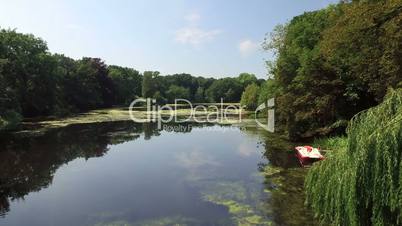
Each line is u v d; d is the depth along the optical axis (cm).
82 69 7862
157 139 3347
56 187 1680
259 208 1312
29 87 5447
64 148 2788
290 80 2919
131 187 1662
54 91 6122
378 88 1950
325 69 2455
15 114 4075
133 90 11656
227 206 1348
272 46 3966
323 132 2722
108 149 2769
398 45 1647
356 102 2453
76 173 1962
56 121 5128
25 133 3694
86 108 7950
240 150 2630
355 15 2055
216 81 13200
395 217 722
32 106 5597
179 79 14275
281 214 1241
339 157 855
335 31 2345
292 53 3109
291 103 2692
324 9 3656
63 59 8719
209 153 2541
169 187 1650
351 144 807
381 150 719
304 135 3009
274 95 3372
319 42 3000
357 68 2158
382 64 1809
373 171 729
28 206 1411
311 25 3494
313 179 963
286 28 3944
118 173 1952
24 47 5509
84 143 3069
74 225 1205
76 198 1505
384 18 1886
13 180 1822
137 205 1398
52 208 1382
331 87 2442
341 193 786
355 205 747
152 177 1848
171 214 1284
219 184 1670
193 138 3400
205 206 1359
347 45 2245
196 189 1598
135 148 2816
